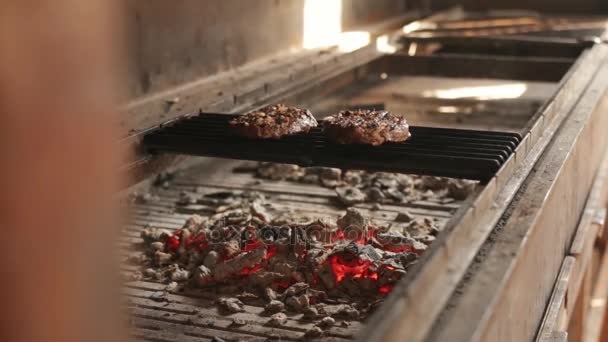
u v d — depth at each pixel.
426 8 8.91
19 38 0.83
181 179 4.04
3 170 0.84
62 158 0.89
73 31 0.88
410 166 2.76
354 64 5.30
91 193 0.94
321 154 2.88
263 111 3.23
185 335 2.40
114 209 0.99
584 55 5.14
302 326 2.44
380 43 6.00
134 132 3.12
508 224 2.29
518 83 7.01
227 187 3.94
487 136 2.99
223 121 3.38
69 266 0.92
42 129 0.87
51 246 0.90
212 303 2.61
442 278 1.83
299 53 5.88
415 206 3.65
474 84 6.89
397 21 8.08
